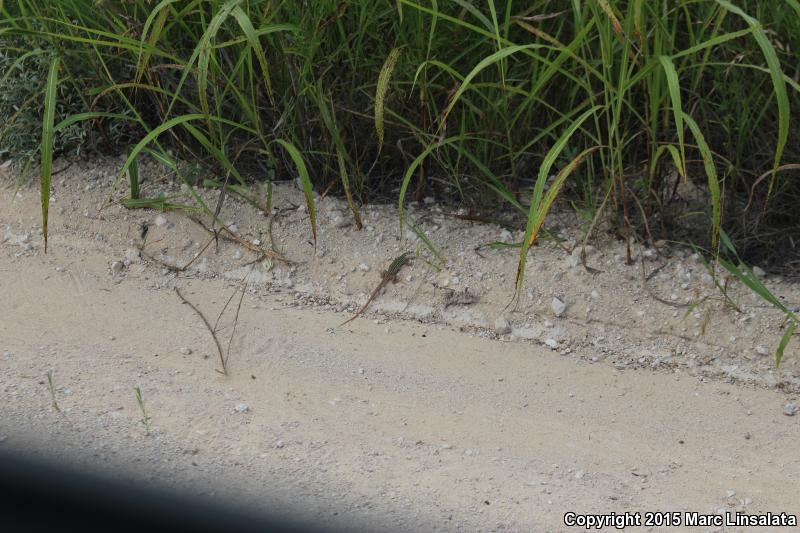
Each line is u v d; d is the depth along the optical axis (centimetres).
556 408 543
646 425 531
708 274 625
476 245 655
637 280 624
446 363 580
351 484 455
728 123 639
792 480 486
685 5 609
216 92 649
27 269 652
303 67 659
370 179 711
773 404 551
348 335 603
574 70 665
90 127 717
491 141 661
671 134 662
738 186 674
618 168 656
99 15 679
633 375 576
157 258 662
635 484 478
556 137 683
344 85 679
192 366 561
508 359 587
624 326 604
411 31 662
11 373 529
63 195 705
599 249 646
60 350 563
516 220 677
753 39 632
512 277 632
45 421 479
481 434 514
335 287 641
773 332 587
